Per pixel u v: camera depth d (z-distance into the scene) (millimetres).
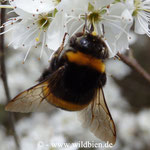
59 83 112
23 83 203
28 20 116
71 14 109
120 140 198
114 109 203
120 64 215
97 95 116
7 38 186
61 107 113
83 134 169
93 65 110
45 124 181
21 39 116
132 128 201
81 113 117
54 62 115
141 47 234
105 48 110
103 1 109
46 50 117
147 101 242
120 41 112
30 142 167
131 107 229
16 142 156
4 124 202
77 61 110
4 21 126
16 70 204
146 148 198
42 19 115
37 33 116
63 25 109
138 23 118
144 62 240
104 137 115
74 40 111
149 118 203
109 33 113
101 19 113
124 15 107
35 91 113
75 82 111
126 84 244
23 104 111
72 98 112
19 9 111
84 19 111
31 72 204
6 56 199
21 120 202
